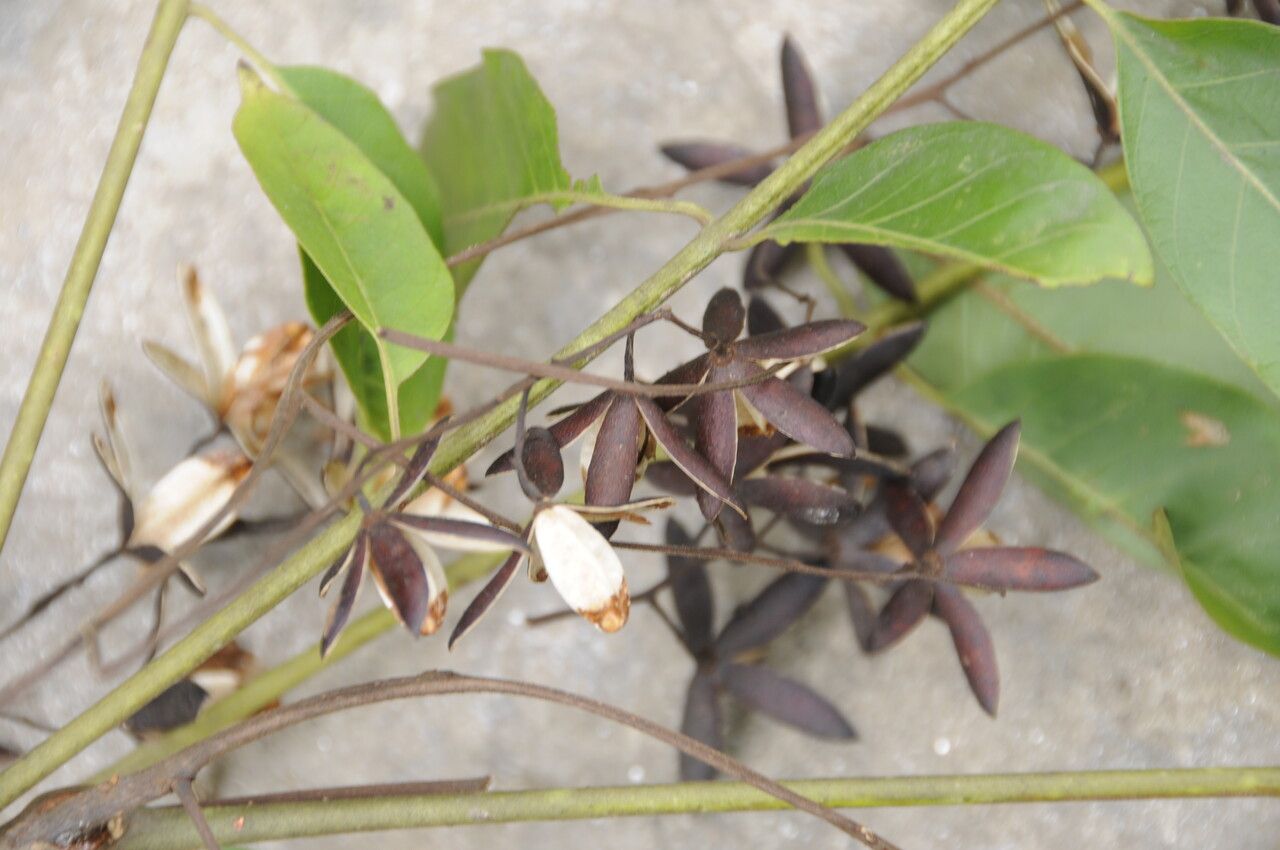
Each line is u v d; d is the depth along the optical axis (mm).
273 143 504
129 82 630
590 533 497
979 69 634
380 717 615
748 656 584
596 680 617
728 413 507
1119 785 530
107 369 617
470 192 575
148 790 503
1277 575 570
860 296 625
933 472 561
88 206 624
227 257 625
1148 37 528
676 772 614
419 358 516
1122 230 499
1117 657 615
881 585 579
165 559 520
